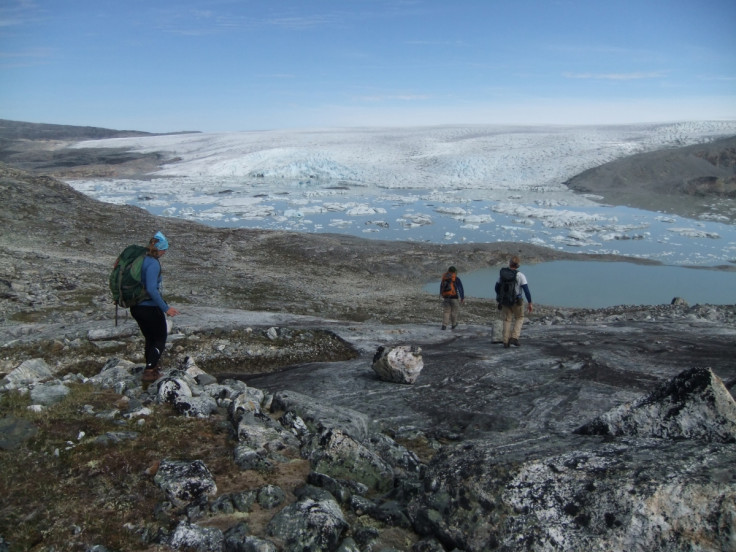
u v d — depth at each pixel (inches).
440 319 822.5
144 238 1218.6
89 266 886.4
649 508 119.6
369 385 332.8
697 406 158.2
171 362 406.9
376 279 1142.3
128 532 136.8
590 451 145.3
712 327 596.4
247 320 531.5
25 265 804.0
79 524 138.7
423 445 241.0
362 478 176.9
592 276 1304.1
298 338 476.1
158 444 184.5
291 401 238.1
